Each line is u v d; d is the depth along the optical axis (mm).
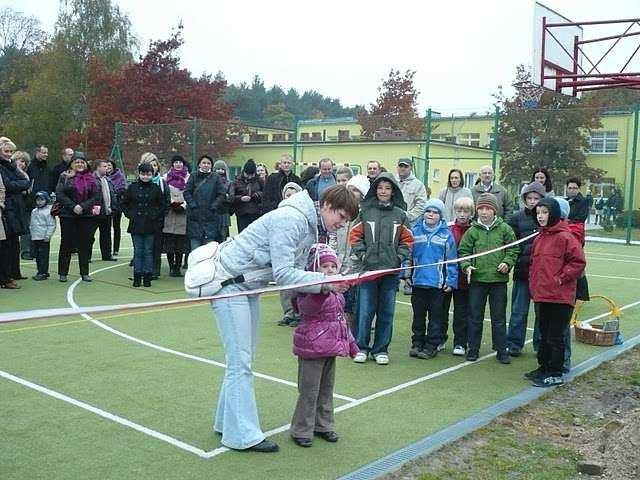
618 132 26625
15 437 4785
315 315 4695
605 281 13672
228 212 11344
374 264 6848
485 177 9781
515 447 4980
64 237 10922
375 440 4961
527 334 8820
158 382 6109
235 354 4613
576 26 11125
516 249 7133
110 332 7922
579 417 5723
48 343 7359
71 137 42250
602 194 27094
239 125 26516
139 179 10648
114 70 47344
